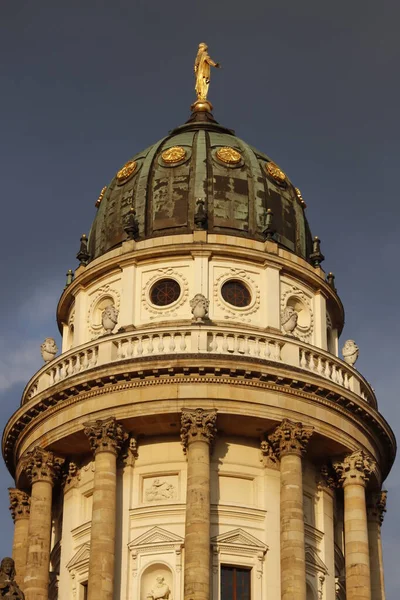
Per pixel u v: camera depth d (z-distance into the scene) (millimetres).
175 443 95688
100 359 96688
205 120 116438
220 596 91188
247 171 109000
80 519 97062
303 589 90375
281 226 107875
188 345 95750
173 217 105750
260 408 94062
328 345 108312
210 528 92438
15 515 103438
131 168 111125
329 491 98750
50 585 97500
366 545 96000
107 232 108562
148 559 92375
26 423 99812
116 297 103812
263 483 95062
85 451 98250
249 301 102438
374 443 100500
